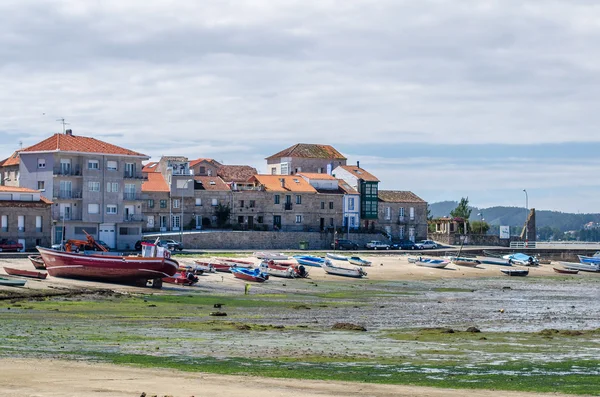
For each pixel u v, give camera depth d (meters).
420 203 183.75
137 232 145.88
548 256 172.00
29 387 30.86
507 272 133.88
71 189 140.00
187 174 160.00
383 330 55.56
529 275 136.75
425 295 90.75
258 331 52.28
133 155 145.38
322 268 117.88
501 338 51.78
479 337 51.91
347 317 64.00
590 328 59.66
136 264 79.81
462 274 129.38
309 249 159.12
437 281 116.12
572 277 134.38
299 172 186.62
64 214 138.88
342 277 112.19
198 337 48.34
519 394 33.22
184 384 32.53
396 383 35.00
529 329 58.16
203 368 37.28
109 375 34.16
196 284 88.62
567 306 79.44
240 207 164.12
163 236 145.88
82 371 34.97
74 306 63.22
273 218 166.50
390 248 163.25
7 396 29.09
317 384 33.88
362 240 168.88
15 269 81.06
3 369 34.72
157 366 37.38
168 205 157.62
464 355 44.03
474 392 33.28
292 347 45.22
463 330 56.50
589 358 43.69
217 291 83.88
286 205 167.75
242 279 96.44
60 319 54.97
